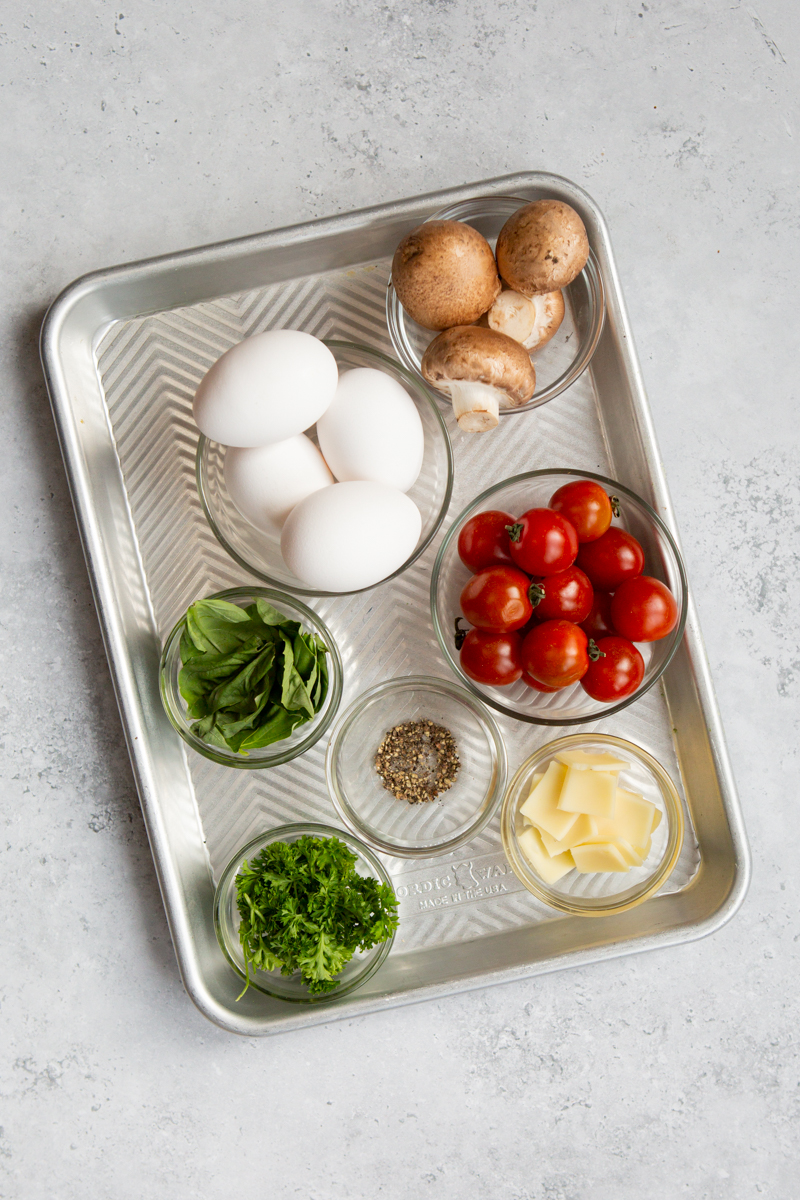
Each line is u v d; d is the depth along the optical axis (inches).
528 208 25.9
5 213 28.4
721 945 28.7
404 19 28.5
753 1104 28.7
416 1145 28.6
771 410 28.8
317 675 26.2
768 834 28.7
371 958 27.0
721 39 28.7
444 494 26.9
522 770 27.5
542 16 28.6
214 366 25.5
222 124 28.5
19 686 28.5
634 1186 28.7
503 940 27.6
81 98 28.4
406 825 27.9
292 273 27.8
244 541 27.5
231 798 27.7
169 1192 28.6
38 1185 28.6
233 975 27.6
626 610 26.3
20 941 28.5
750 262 28.8
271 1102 28.6
